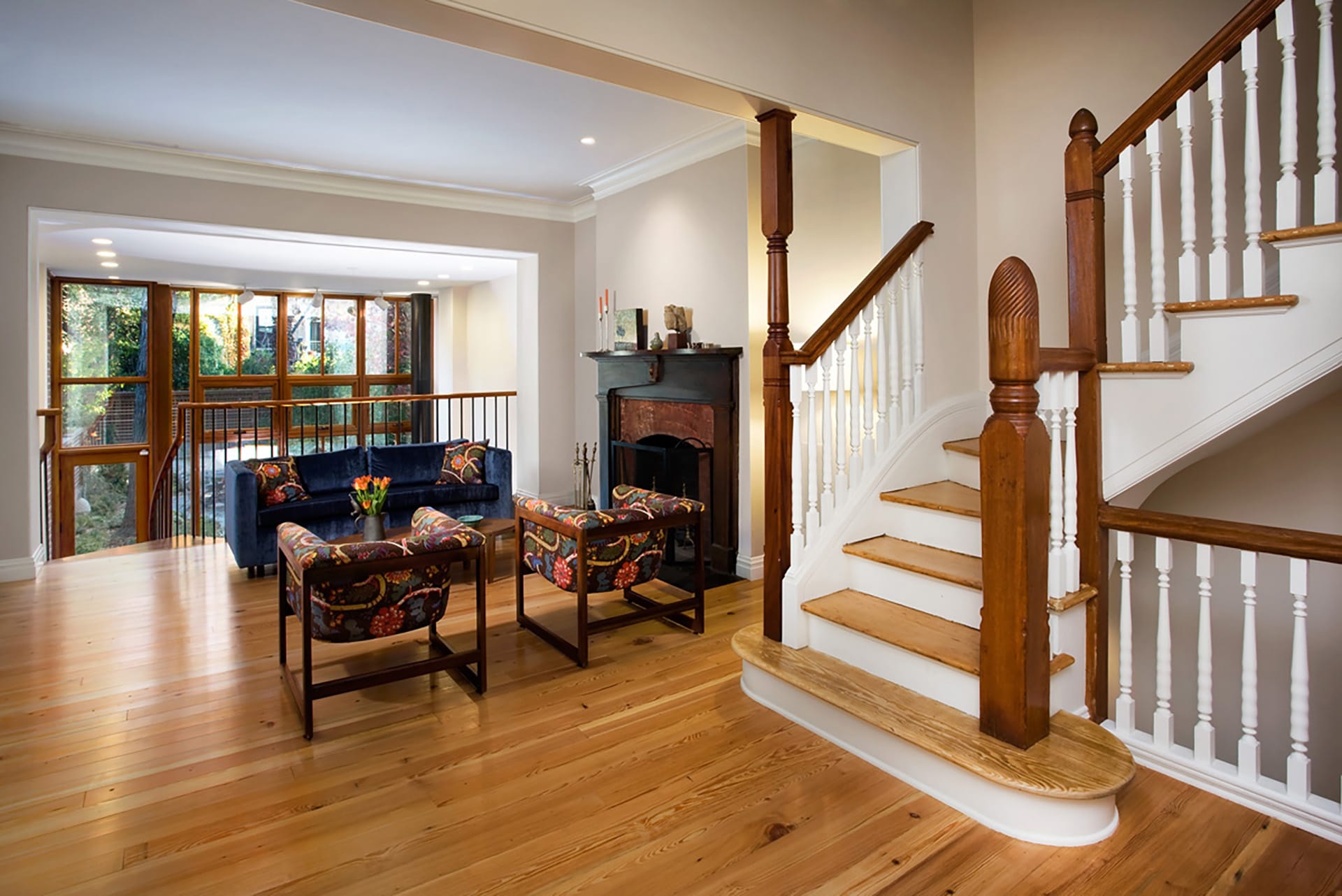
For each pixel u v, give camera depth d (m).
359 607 2.79
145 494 8.88
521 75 3.67
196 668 3.32
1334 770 2.98
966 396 3.64
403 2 2.05
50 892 1.86
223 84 3.76
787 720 2.81
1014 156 3.59
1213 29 2.96
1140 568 3.43
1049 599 2.45
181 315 9.13
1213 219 2.37
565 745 2.62
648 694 3.05
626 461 5.78
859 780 2.38
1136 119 2.49
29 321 4.59
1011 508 2.15
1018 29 3.55
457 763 2.50
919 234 3.33
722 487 4.80
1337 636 2.96
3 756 2.54
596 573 3.39
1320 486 2.94
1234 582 3.19
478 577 3.04
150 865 1.97
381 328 10.59
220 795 2.31
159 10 2.99
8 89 3.80
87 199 4.67
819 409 3.99
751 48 2.77
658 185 5.23
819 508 3.19
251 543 4.73
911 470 3.38
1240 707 3.19
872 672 2.76
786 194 2.96
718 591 4.47
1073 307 2.64
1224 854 1.97
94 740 2.66
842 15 3.09
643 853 2.02
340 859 1.99
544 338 6.64
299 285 9.48
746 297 4.56
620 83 2.64
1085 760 2.12
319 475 5.52
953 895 1.83
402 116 4.27
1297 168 2.82
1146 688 3.44
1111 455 2.60
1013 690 2.19
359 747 2.62
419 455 6.02
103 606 4.20
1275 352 2.25
